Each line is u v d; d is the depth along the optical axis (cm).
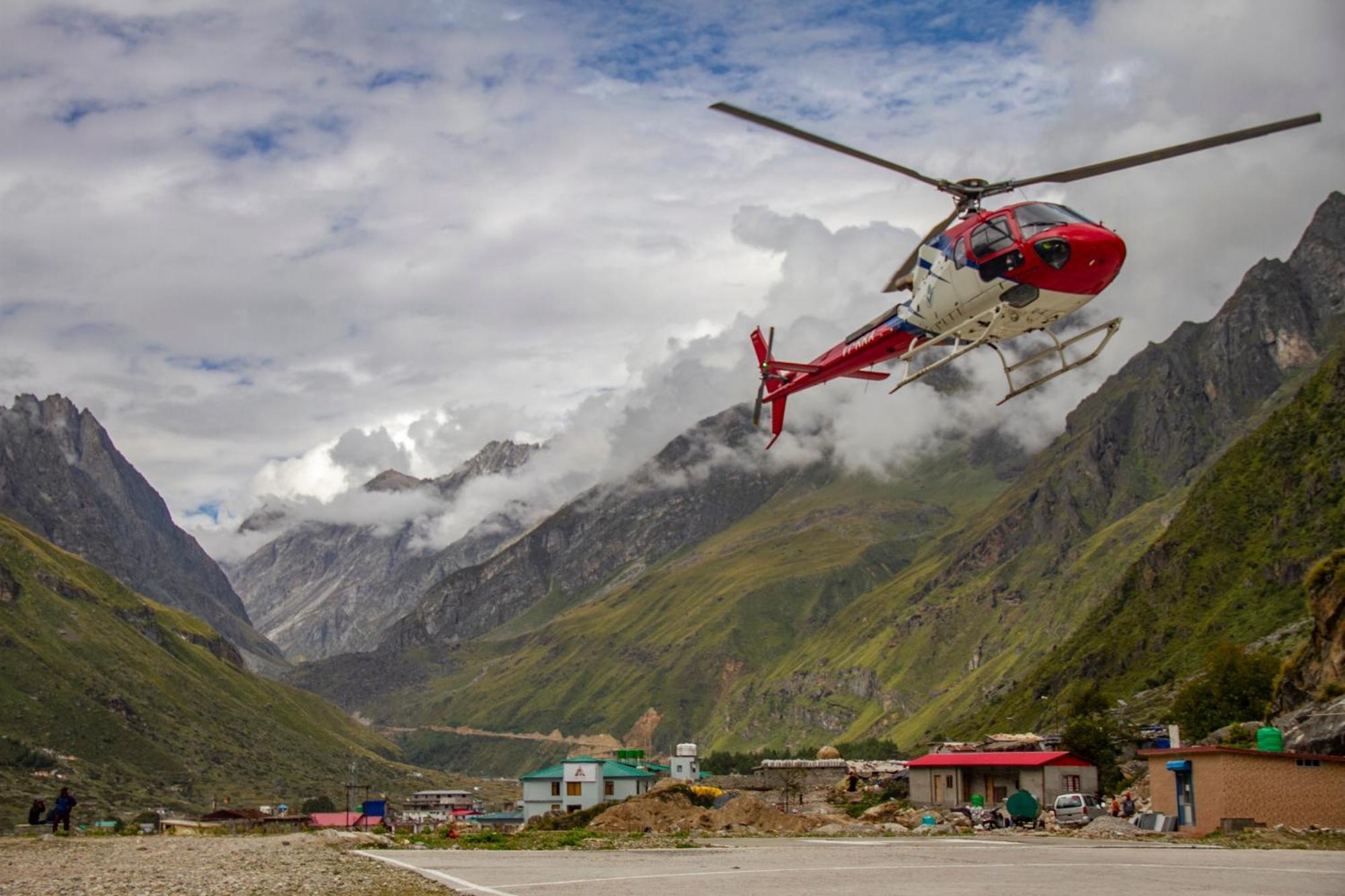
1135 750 10300
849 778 12488
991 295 4422
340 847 4753
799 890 2991
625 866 3688
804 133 3988
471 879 3256
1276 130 3791
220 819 15538
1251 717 11256
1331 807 5488
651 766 16600
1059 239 4222
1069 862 3822
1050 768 8744
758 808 7444
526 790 14925
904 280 5062
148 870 3484
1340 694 8169
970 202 4562
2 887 3058
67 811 6206
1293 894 2927
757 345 6144
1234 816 5412
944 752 12156
